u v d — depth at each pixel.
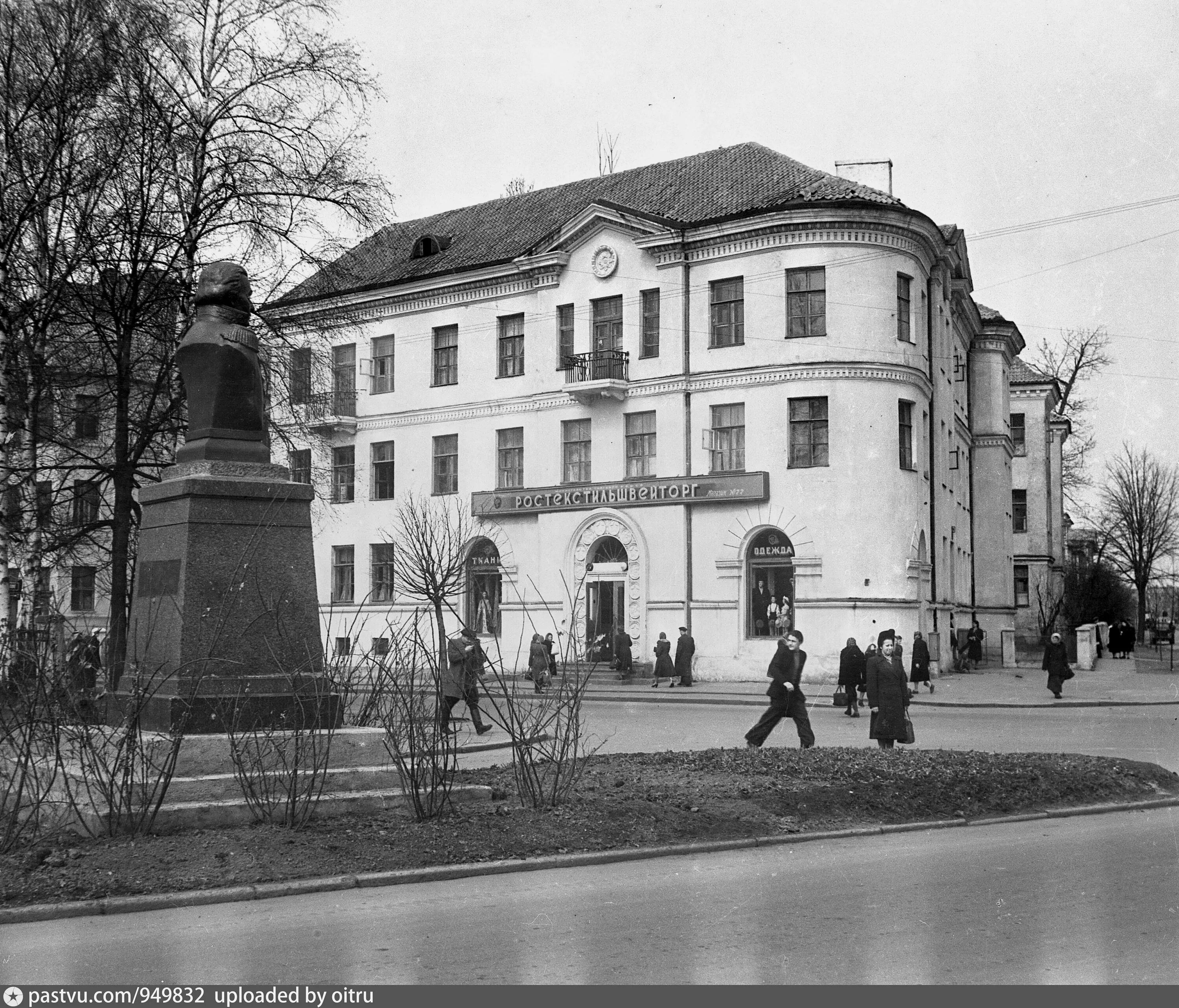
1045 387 60.12
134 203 23.20
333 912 8.19
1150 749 19.31
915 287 36.28
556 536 39.16
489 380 41.56
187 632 11.17
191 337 12.15
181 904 8.37
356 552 44.47
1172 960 6.98
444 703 13.59
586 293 39.06
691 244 36.75
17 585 23.61
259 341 24.69
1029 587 59.97
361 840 9.74
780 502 34.94
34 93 22.23
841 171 40.75
